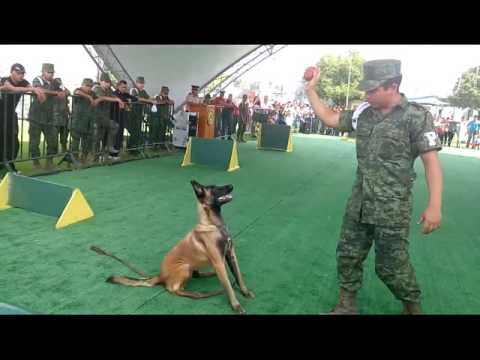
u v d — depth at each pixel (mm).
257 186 8688
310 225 6160
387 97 2947
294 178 9984
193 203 6895
